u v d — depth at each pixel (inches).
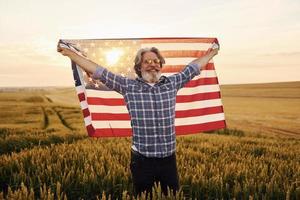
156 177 168.1
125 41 235.3
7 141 589.0
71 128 948.6
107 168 284.7
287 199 202.4
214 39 256.2
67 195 235.0
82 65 170.4
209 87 249.6
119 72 233.8
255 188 225.0
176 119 246.1
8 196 206.1
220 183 235.8
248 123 979.3
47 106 1646.2
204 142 564.1
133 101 164.6
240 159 371.2
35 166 296.4
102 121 235.5
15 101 1834.4
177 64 252.7
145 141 164.6
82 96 231.0
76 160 320.2
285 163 351.6
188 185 236.1
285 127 896.3
